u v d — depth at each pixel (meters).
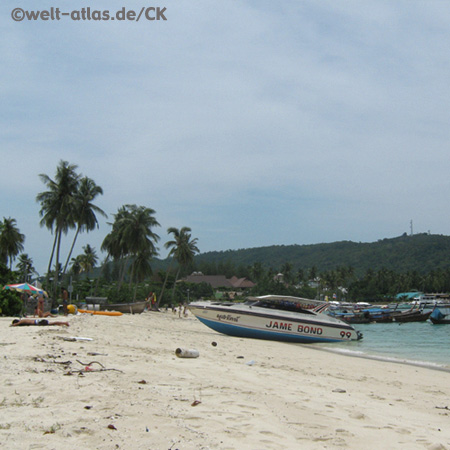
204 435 4.77
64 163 47.03
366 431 5.62
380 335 35.97
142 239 58.59
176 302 78.94
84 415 5.14
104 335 15.52
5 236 56.06
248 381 8.52
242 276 177.00
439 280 136.75
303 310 23.12
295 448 4.68
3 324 18.39
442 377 12.84
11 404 5.48
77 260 100.19
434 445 5.15
